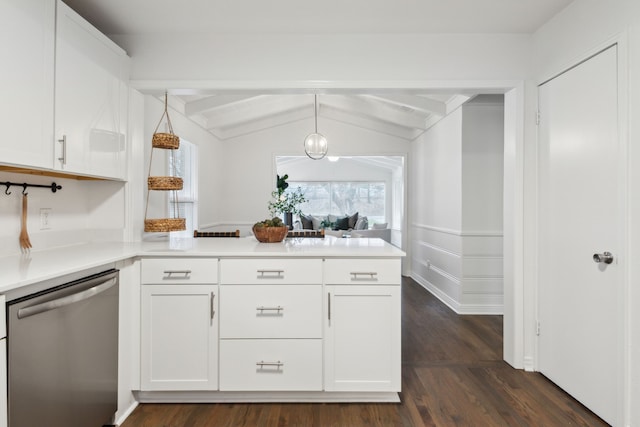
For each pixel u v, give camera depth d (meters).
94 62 2.19
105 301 1.88
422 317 4.03
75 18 2.00
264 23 2.54
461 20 2.51
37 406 1.40
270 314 2.17
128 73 2.63
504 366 2.75
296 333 2.18
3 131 1.55
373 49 2.70
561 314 2.38
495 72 2.69
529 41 2.69
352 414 2.10
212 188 5.81
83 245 2.45
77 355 1.65
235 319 2.17
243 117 5.59
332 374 2.18
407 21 2.52
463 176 4.18
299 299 2.18
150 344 2.17
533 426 1.98
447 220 4.63
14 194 2.00
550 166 2.50
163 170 3.85
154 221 2.41
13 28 1.60
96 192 2.63
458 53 2.69
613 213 1.95
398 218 9.88
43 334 1.43
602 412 2.03
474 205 4.18
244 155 6.44
